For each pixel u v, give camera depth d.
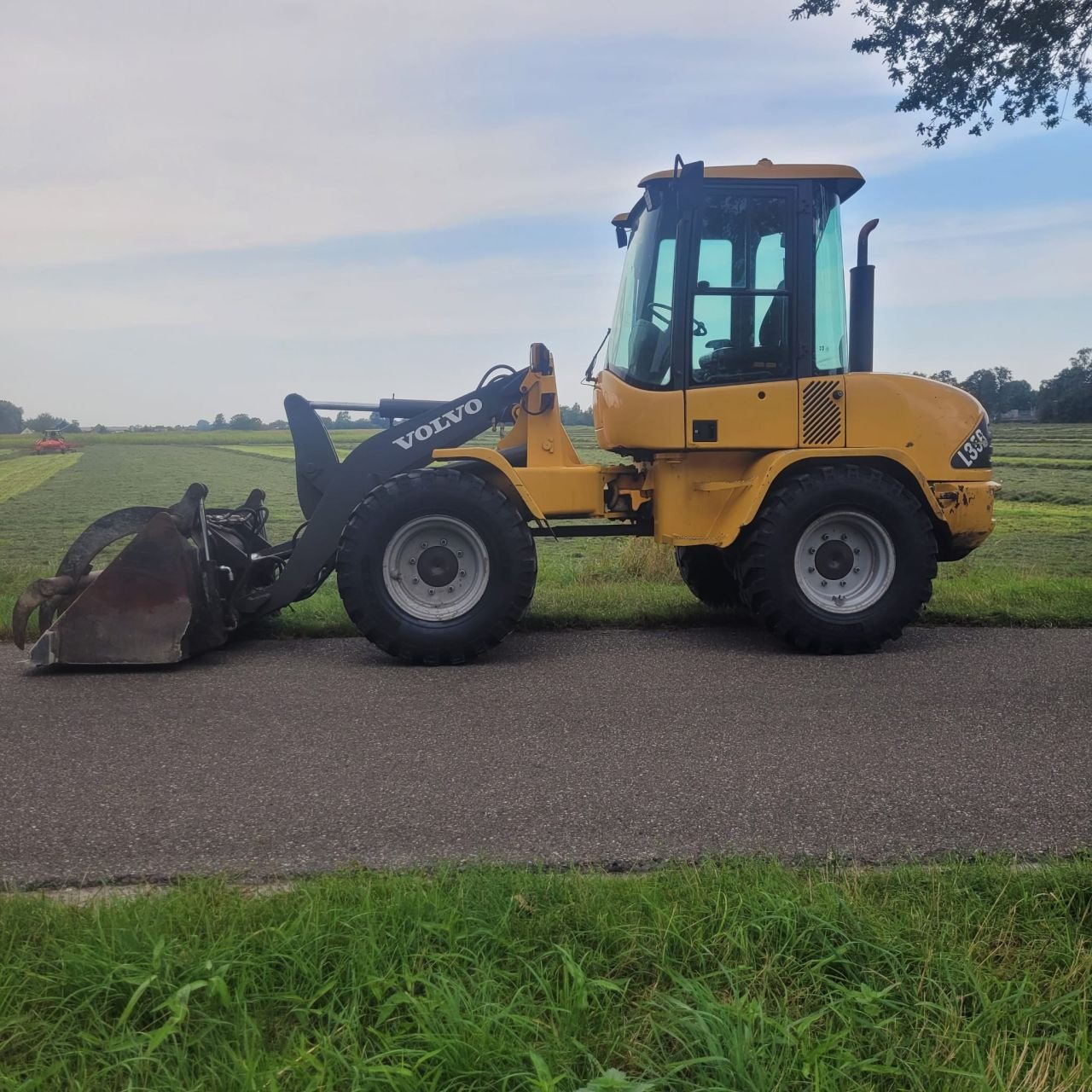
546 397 6.29
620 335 6.38
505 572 5.70
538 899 2.55
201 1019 2.07
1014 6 10.57
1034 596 7.31
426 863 2.97
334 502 6.09
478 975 2.21
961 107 11.48
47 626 6.00
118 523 6.03
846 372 6.19
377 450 6.12
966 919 2.44
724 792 3.57
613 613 6.90
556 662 5.71
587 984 2.14
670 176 5.92
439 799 3.53
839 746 4.09
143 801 3.52
